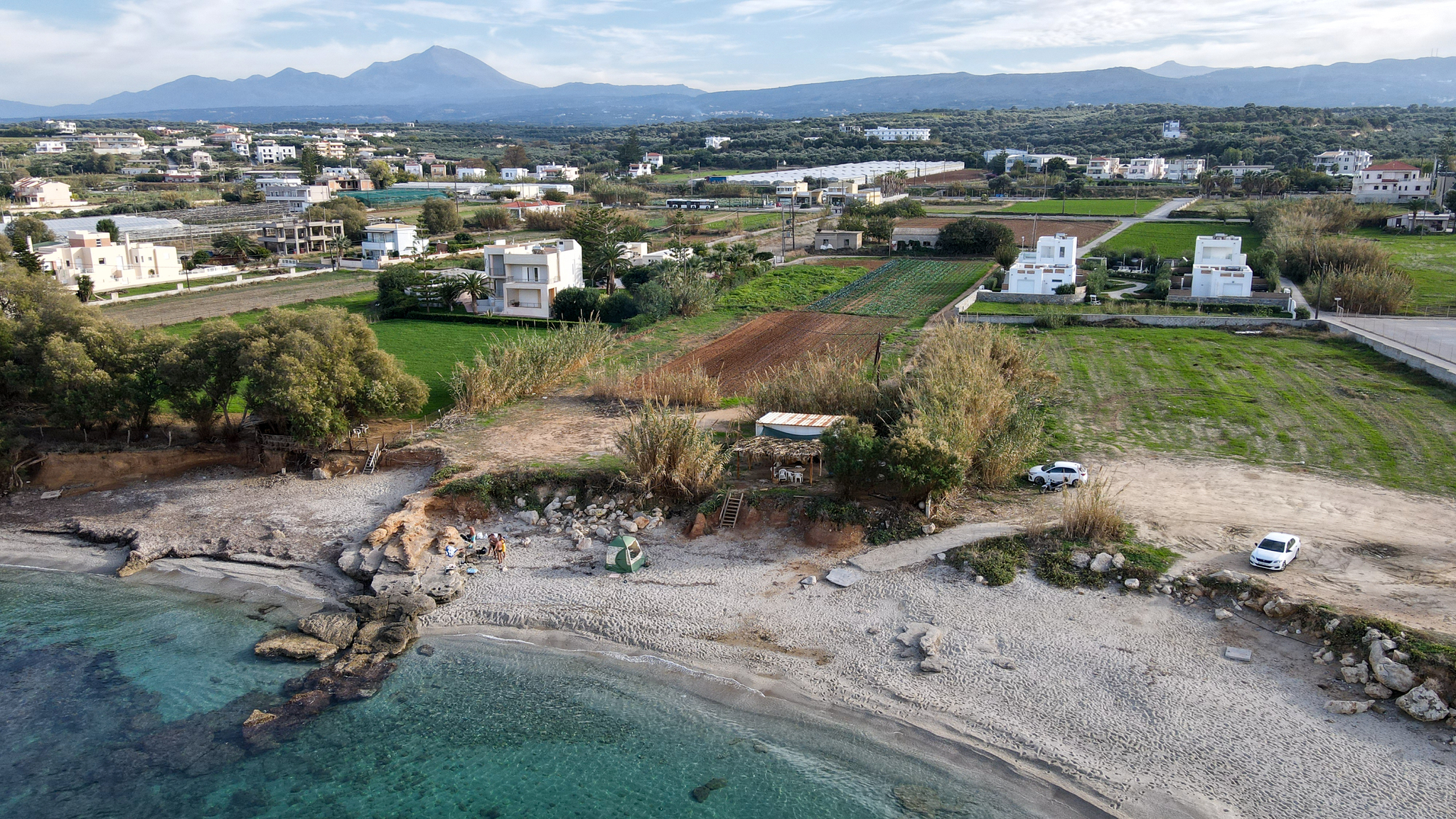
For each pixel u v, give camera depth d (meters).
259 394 54.69
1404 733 30.55
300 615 41.00
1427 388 66.44
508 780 30.67
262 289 121.38
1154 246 140.75
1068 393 68.00
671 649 37.75
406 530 45.94
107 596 42.91
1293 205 155.00
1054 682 34.44
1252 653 35.00
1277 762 29.89
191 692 35.47
